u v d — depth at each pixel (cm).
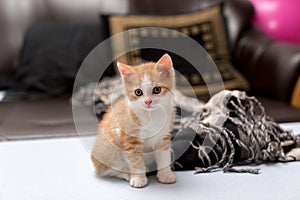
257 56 165
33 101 148
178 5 175
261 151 80
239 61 172
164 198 66
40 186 72
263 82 161
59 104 142
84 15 180
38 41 166
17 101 149
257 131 82
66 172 78
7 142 96
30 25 173
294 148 86
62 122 122
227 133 80
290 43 163
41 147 91
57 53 163
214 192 68
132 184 71
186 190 69
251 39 171
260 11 180
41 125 120
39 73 161
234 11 175
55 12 180
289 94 148
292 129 97
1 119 126
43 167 80
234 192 68
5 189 71
